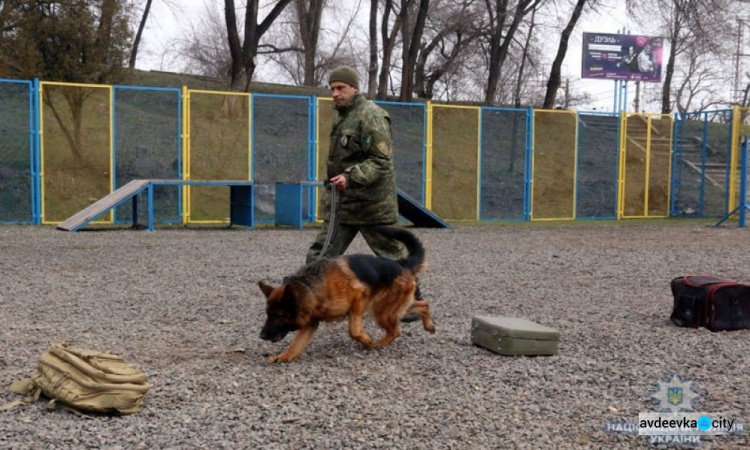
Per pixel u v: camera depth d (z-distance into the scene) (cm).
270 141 1836
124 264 946
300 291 468
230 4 2303
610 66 4491
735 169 2048
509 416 376
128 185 1492
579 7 2828
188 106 1669
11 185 1588
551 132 2062
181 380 430
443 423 363
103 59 1953
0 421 360
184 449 326
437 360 488
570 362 484
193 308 661
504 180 1992
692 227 1759
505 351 499
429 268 955
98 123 1761
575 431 355
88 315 624
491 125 2016
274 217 1761
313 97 1783
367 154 570
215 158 1762
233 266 941
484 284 826
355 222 580
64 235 1312
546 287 809
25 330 561
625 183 2134
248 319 617
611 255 1124
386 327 520
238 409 381
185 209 1689
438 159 1955
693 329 593
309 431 351
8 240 1212
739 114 2048
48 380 386
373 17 2978
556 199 2041
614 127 2117
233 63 2355
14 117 1588
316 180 1792
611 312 667
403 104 1889
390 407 387
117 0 2142
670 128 2169
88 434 343
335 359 488
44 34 1872
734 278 888
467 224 1825
